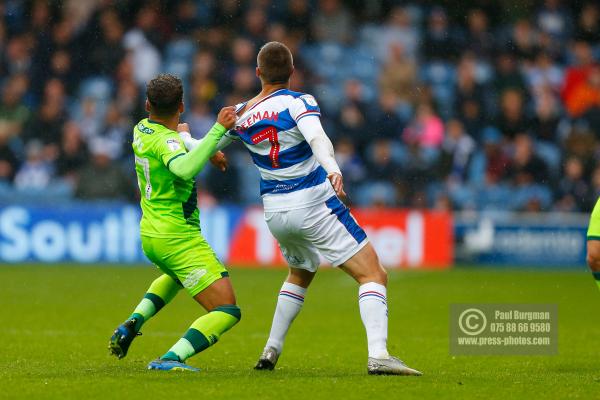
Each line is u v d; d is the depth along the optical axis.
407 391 18.41
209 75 62.53
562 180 60.72
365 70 66.94
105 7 65.00
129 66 62.94
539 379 20.69
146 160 21.14
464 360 25.38
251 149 21.30
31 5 64.75
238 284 46.09
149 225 21.20
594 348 28.00
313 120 20.36
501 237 55.53
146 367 22.23
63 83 62.47
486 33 68.44
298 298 22.27
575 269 55.22
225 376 20.17
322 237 20.98
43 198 57.03
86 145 59.19
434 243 54.91
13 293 41.59
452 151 60.38
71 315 35.38
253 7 66.62
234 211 54.19
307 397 17.66
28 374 20.47
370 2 68.94
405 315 36.66
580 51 68.62
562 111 65.38
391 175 59.59
